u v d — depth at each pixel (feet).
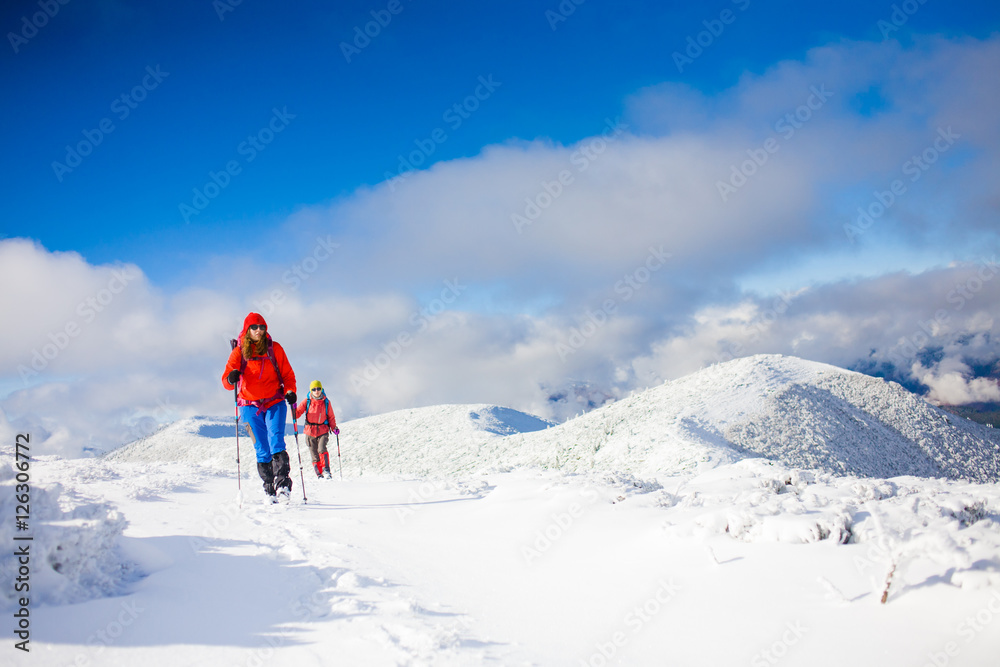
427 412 155.33
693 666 6.60
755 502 13.15
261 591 9.34
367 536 14.85
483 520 16.47
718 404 84.84
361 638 7.48
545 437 101.04
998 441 94.43
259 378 20.53
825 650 6.47
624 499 16.44
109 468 24.84
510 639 7.79
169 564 10.58
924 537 7.52
